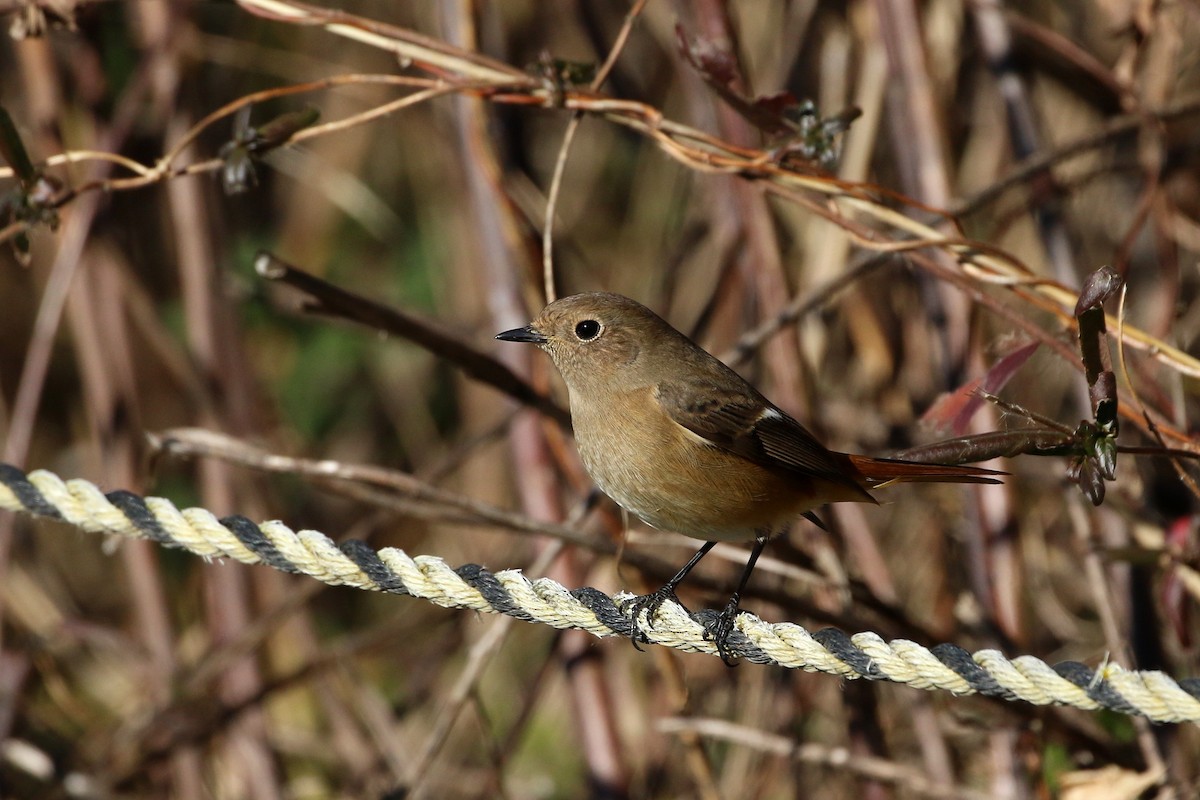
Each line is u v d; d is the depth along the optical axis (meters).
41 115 11.16
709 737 11.52
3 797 11.38
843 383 12.44
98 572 14.44
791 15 11.89
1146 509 9.72
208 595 12.02
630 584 9.02
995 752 9.75
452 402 14.55
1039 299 7.98
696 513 7.72
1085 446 6.14
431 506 9.67
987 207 11.81
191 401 12.23
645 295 13.45
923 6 11.28
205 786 11.81
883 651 5.82
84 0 8.70
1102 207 12.54
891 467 7.48
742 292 11.23
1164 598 8.38
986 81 12.25
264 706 11.79
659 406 7.62
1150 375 9.28
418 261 14.45
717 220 11.41
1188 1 9.94
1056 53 11.70
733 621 6.33
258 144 8.02
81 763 11.84
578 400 7.95
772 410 7.72
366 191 13.60
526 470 10.59
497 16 11.53
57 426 14.92
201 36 12.33
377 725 11.98
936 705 10.19
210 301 12.04
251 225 14.70
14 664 11.75
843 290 11.17
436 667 12.84
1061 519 12.19
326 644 13.09
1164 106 10.51
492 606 6.25
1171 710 5.40
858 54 11.90
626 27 8.38
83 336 11.68
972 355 9.63
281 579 12.29
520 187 10.91
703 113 11.23
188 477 13.63
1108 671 5.49
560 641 10.98
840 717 11.23
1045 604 11.77
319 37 14.02
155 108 12.23
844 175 11.10
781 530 7.86
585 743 10.60
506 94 8.38
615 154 14.34
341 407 14.67
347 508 14.04
